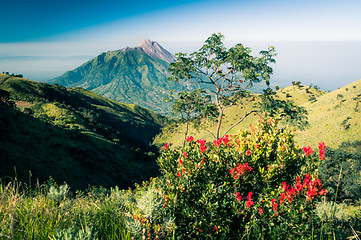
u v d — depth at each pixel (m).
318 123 90.25
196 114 17.77
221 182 3.91
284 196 3.02
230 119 154.12
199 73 17.00
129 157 105.06
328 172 26.70
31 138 72.81
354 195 19.86
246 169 3.63
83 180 64.00
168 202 3.25
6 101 99.75
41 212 2.56
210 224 3.00
